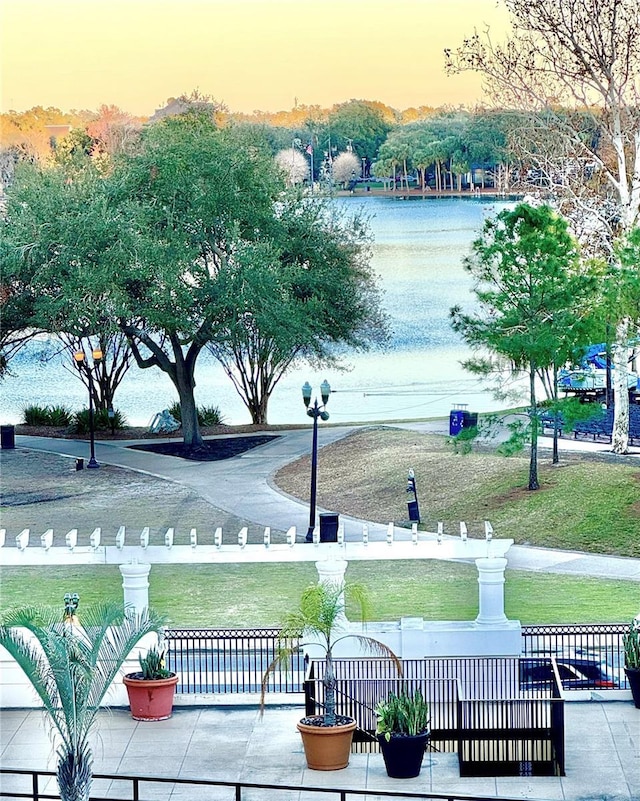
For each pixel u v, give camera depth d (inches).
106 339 2970.0
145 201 2797.7
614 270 1978.3
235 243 2691.9
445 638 1040.2
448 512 2082.9
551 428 2463.1
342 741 887.1
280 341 2662.4
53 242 2657.5
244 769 891.4
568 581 1668.3
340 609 977.5
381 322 3176.7
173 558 1106.1
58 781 783.1
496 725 896.3
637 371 2608.3
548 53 2281.0
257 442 2792.8
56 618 874.1
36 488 2425.0
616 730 943.7
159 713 980.6
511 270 2006.6
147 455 2709.2
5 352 3102.9
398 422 2876.5
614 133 2231.8
